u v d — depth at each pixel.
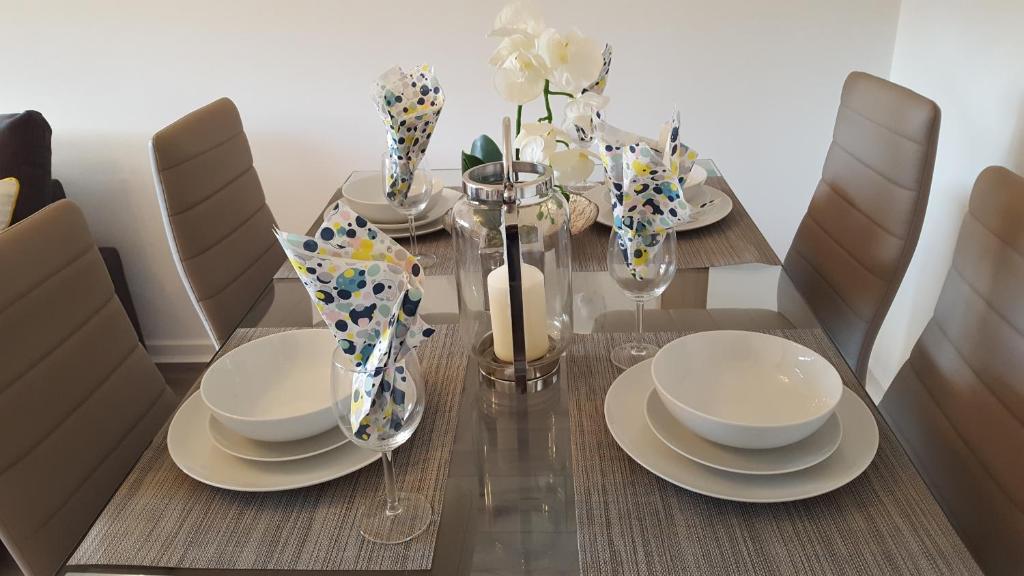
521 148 1.22
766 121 2.50
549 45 1.15
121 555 0.84
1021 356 1.09
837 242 1.72
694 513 0.86
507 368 1.10
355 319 0.77
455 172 1.97
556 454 0.96
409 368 0.80
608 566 0.80
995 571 1.07
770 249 1.50
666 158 1.05
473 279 1.09
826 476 0.88
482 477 0.93
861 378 1.64
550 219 1.05
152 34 2.45
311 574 0.81
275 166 2.63
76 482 1.19
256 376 1.08
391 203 1.48
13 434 1.10
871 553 0.80
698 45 2.40
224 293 1.80
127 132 2.59
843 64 2.41
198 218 1.74
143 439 1.37
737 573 0.78
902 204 1.53
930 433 1.26
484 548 0.83
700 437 0.94
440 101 1.36
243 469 0.93
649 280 1.09
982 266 1.21
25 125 2.28
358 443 0.81
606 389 1.09
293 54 2.46
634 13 2.37
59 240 1.26
